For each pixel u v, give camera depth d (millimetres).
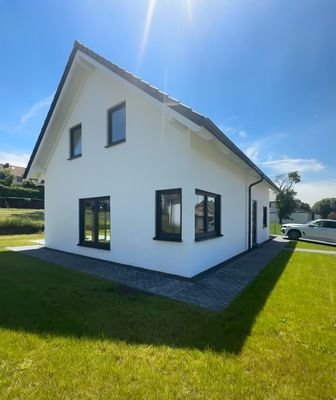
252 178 11648
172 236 6711
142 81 6449
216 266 7773
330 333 3398
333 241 14445
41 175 12383
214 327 3539
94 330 3418
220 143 6488
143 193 7270
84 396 2225
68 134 10281
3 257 9109
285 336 3303
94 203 9070
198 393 2270
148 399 2193
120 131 8195
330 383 2412
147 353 2881
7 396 2215
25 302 4484
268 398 2217
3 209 30875
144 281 5980
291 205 34688
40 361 2711
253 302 4551
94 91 9039
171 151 6645
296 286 5602
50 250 10672
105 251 8430
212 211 8062
